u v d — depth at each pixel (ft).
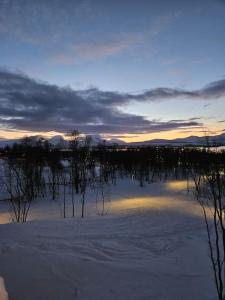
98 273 25.89
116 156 174.50
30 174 110.93
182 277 25.96
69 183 134.72
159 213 65.36
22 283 22.80
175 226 50.49
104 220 55.36
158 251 34.60
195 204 76.02
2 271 24.45
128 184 143.43
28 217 77.71
